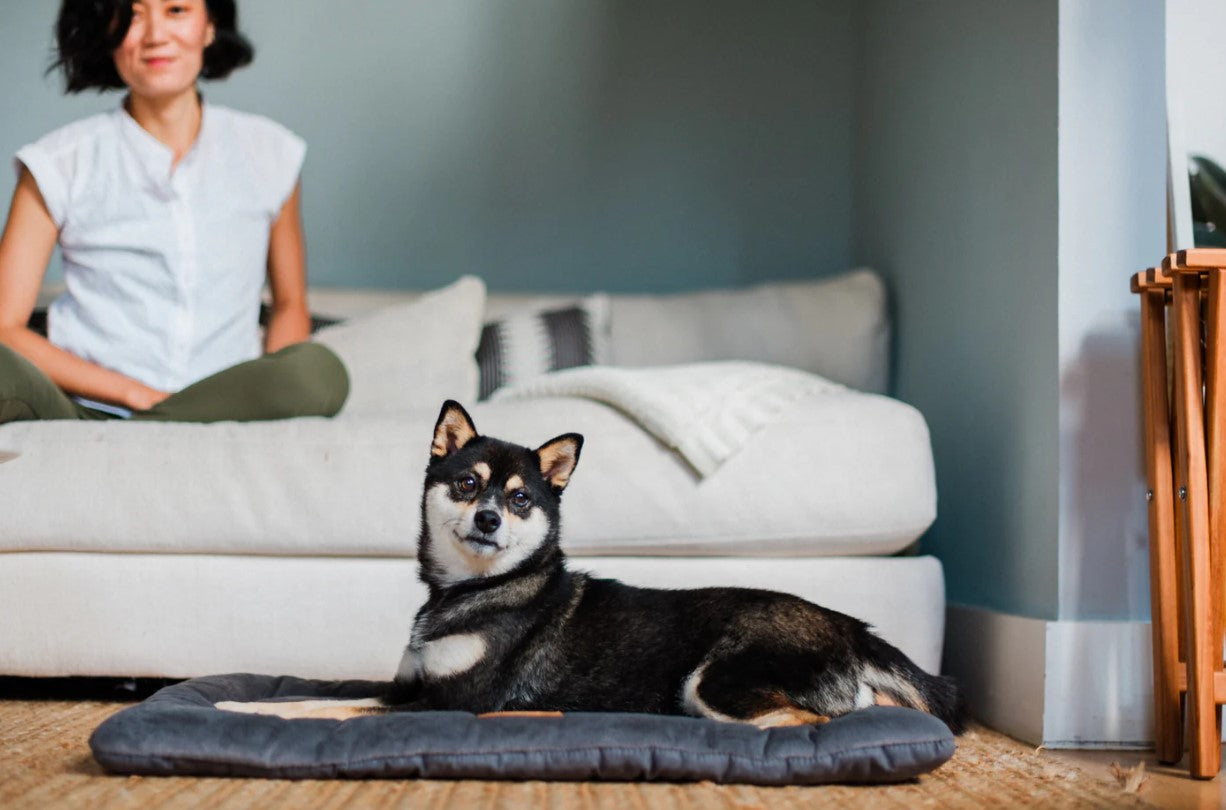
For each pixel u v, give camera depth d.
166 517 2.14
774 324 3.08
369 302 3.18
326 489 2.15
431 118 3.57
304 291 3.03
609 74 3.59
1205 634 1.70
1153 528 1.86
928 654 2.21
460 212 3.57
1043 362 2.16
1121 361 2.09
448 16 3.57
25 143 3.49
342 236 3.56
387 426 2.22
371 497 2.15
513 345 2.93
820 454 2.18
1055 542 2.08
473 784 1.48
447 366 2.80
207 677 1.87
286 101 3.55
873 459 2.19
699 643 1.70
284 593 2.15
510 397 2.49
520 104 3.58
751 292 3.19
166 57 2.68
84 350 2.67
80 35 2.71
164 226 2.71
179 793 1.39
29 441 2.17
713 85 3.58
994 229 2.43
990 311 2.45
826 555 2.22
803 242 3.59
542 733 1.50
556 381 2.41
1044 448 2.15
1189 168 2.11
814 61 3.59
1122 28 2.12
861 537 2.20
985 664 2.29
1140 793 1.56
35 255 2.66
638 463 2.18
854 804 1.41
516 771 1.49
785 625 1.69
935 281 2.83
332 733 1.51
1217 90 2.13
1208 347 1.75
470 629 1.70
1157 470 1.85
